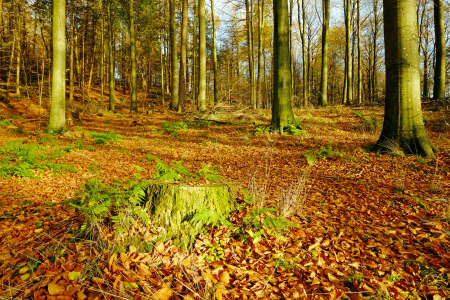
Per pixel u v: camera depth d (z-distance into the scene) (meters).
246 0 19.19
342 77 37.97
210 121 13.77
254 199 3.41
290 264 2.46
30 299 1.95
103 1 21.62
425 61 23.95
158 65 37.28
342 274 2.29
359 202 3.87
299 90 34.91
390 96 6.39
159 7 27.64
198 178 4.16
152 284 2.13
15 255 2.54
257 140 9.44
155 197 2.93
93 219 2.69
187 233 2.69
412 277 2.21
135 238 2.63
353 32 23.38
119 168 6.49
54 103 10.20
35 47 30.14
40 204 4.03
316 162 6.38
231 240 2.74
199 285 2.15
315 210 3.61
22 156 6.37
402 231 2.93
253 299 2.03
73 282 2.07
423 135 6.06
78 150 8.26
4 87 21.28
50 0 21.23
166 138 10.78
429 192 4.04
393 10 6.11
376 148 6.60
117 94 32.62
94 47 28.16
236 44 30.38
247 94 24.52
